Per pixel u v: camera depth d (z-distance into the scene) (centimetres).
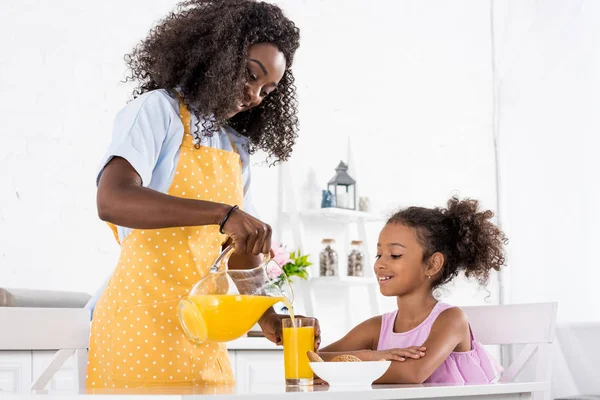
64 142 304
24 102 297
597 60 419
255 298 121
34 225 294
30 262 291
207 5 146
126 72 323
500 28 460
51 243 297
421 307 186
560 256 418
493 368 183
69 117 306
